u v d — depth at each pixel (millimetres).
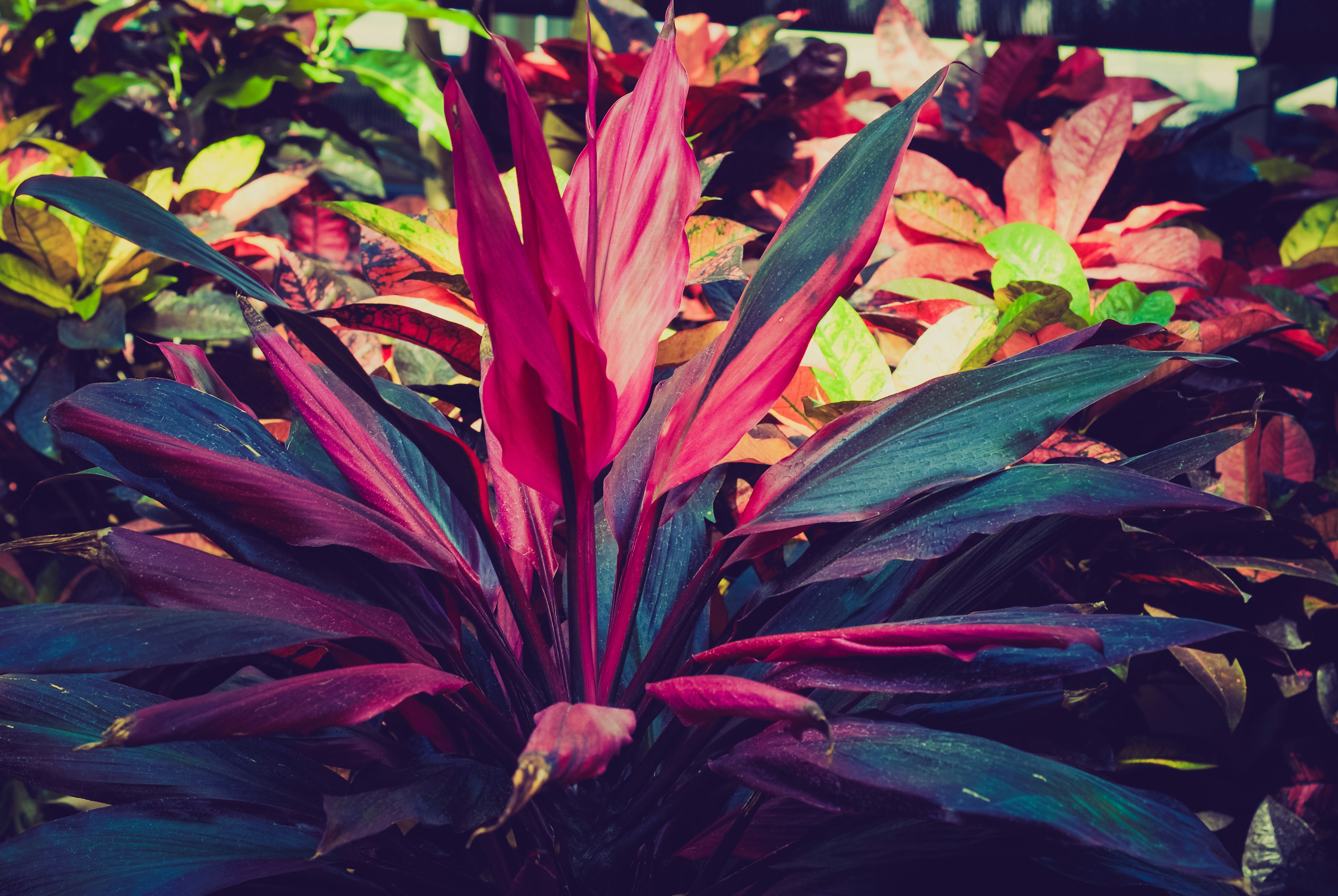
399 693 839
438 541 1008
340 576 992
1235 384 1404
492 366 886
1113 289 1295
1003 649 872
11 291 1416
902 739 851
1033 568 1170
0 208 1314
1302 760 1305
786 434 1232
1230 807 1334
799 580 974
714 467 1157
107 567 904
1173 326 1248
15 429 1496
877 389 1211
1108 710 1306
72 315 1439
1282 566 1207
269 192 1565
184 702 791
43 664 805
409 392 1156
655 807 980
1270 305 1432
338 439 1032
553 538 1160
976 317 1203
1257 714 1412
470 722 939
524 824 942
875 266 1597
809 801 831
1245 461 1273
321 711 808
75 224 1431
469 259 839
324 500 965
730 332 1008
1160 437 1239
